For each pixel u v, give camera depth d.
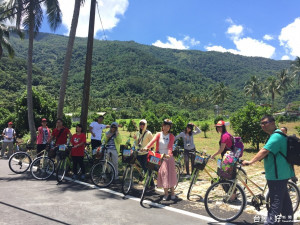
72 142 7.38
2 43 22.11
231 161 4.49
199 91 198.75
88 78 10.83
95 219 4.35
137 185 6.79
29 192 5.90
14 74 112.31
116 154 7.22
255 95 83.50
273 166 3.78
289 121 49.69
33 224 4.07
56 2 14.31
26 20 15.39
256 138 15.71
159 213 4.72
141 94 180.25
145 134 6.40
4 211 4.62
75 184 6.73
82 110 10.77
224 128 5.54
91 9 10.84
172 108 130.25
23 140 17.66
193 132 8.26
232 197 4.70
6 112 34.53
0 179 7.18
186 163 8.27
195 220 4.43
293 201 5.06
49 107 18.70
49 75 149.88
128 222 4.25
